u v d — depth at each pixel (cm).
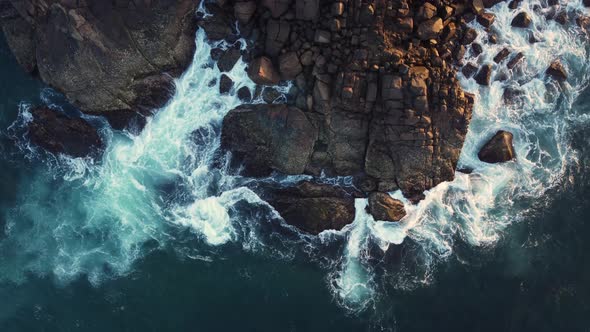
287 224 3097
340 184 3127
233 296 3008
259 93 3050
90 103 3084
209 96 3145
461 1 3066
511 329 2986
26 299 2988
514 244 3128
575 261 3108
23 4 2914
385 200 3075
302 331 2953
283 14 2866
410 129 2911
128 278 3016
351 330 2956
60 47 2931
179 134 3177
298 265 3067
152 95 3112
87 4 2845
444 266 3088
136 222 3130
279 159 3066
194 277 3030
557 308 3019
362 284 3045
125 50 2930
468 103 2984
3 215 3139
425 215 3147
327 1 2820
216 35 3027
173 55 3019
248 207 3131
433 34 2908
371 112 2928
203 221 3128
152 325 2944
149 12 2878
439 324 2988
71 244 3095
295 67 2900
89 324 2934
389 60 2850
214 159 3159
